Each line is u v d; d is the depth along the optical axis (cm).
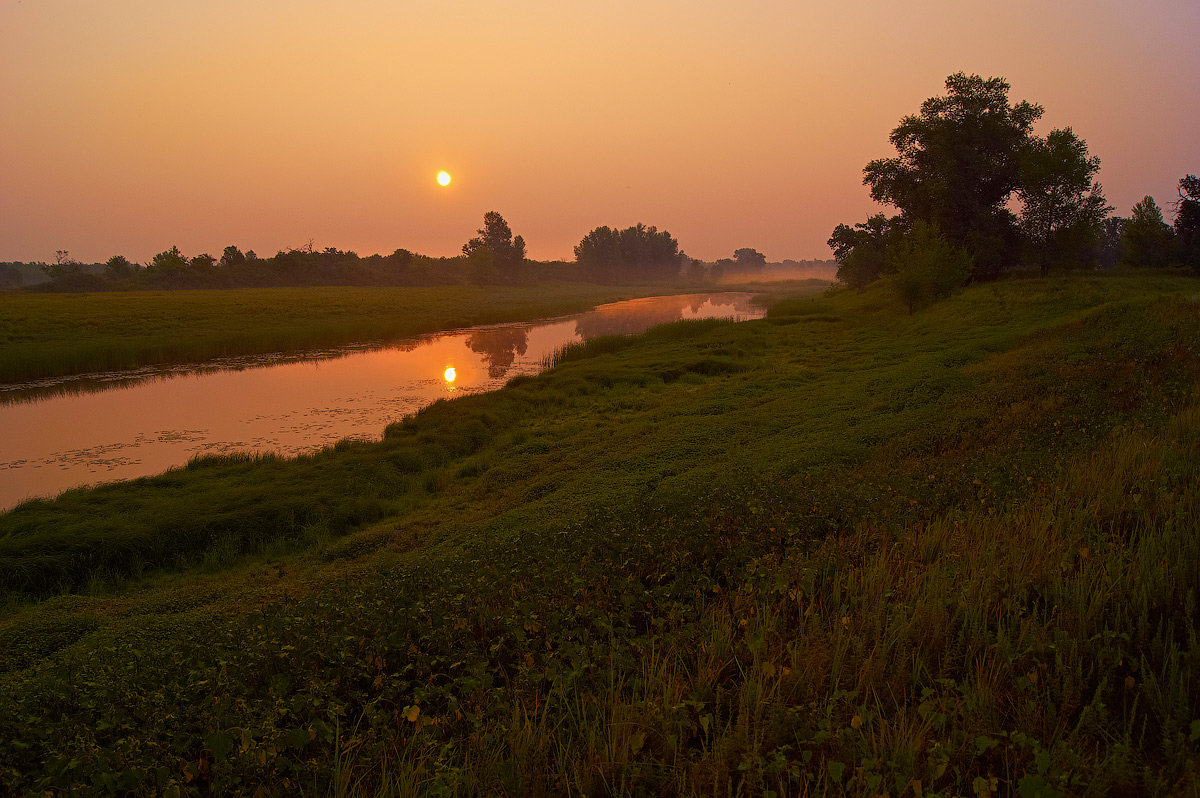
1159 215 5238
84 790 347
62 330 4078
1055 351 1852
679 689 395
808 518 725
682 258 18462
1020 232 4716
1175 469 652
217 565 1162
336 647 509
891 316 4153
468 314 6234
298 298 6838
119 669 565
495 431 1983
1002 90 4666
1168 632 386
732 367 2770
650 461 1465
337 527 1305
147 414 2303
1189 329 1625
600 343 3541
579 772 343
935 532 611
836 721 350
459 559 819
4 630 845
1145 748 316
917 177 4850
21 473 1688
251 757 365
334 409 2381
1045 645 381
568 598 575
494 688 442
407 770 351
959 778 301
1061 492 651
